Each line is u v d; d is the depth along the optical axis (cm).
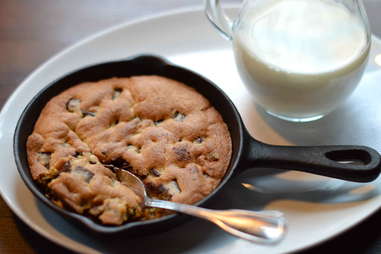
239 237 53
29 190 56
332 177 56
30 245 56
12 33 75
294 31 59
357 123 62
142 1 79
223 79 67
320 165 55
